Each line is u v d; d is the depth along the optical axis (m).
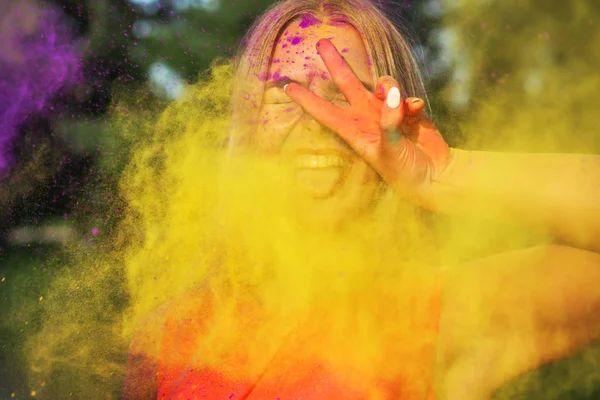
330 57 0.97
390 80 0.93
